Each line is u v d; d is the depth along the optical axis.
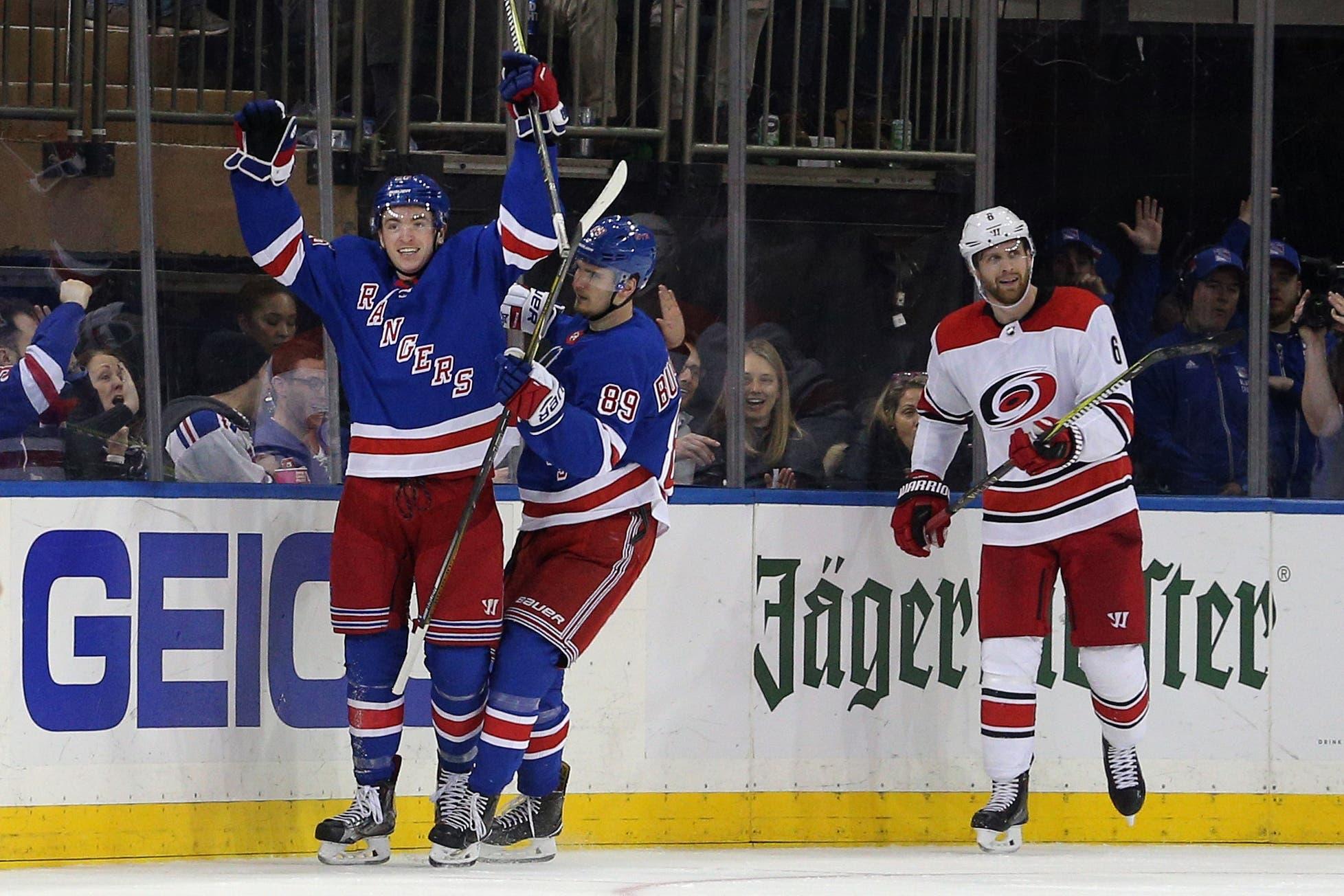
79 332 17.42
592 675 17.94
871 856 17.34
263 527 17.11
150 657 16.66
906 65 19.28
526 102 14.98
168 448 17.58
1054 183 19.59
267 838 16.95
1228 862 17.27
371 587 15.29
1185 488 19.62
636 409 15.55
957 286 19.47
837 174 19.20
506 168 18.78
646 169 18.88
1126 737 17.88
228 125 18.00
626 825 17.97
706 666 18.23
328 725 17.22
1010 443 17.38
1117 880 14.97
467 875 14.74
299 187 18.41
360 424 15.37
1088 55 19.59
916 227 19.38
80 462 17.34
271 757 17.03
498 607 15.35
